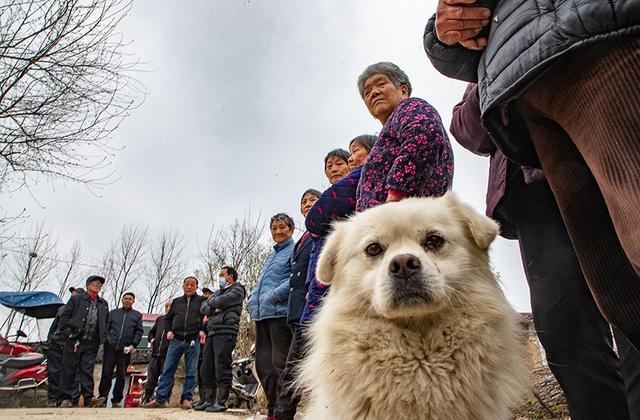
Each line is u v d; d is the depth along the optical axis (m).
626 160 1.33
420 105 3.17
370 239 2.58
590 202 1.80
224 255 29.05
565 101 1.53
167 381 10.35
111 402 13.41
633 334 1.76
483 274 2.55
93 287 11.80
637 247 1.32
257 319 5.81
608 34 1.32
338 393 2.30
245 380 13.25
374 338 2.29
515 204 2.75
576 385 2.35
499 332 2.34
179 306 10.67
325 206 3.91
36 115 7.52
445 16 1.90
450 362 2.22
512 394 2.26
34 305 19.47
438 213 2.62
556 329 2.41
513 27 1.59
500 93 1.64
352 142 4.89
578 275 2.39
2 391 14.20
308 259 4.98
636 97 1.30
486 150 2.90
